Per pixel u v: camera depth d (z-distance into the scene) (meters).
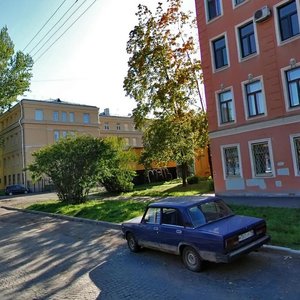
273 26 17.59
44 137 54.19
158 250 8.26
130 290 6.33
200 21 21.75
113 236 11.52
